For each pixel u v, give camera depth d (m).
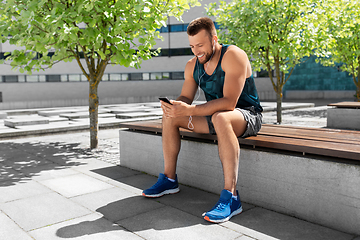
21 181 3.71
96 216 2.60
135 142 4.13
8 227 2.41
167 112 2.65
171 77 27.09
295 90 25.88
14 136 7.31
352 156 2.12
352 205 2.15
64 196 3.13
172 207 2.77
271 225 2.35
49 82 25.62
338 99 22.61
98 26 4.89
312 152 2.36
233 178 2.47
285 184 2.54
